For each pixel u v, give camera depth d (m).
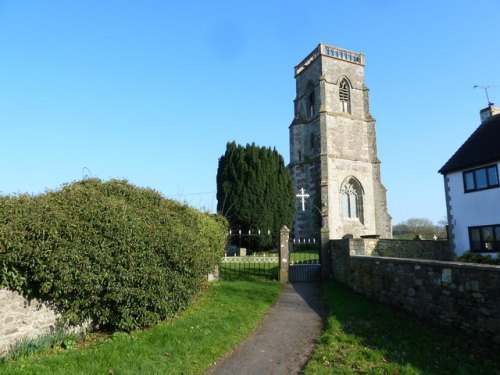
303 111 38.69
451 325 8.52
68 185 9.34
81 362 6.41
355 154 35.28
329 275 17.02
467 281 8.13
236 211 26.84
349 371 6.34
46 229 7.21
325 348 7.63
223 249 16.72
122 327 8.23
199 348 7.44
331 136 34.50
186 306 10.46
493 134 20.11
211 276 15.69
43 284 7.15
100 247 7.80
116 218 8.16
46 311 7.52
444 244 21.36
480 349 7.27
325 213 28.48
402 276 10.44
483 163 19.06
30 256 7.00
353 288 13.68
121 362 6.49
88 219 7.88
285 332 9.10
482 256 18.09
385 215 34.59
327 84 35.62
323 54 35.91
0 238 6.68
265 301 12.12
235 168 27.64
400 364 6.60
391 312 10.16
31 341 7.02
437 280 9.04
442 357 6.84
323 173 33.16
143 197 10.47
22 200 7.59
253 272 18.20
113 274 7.89
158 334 8.04
